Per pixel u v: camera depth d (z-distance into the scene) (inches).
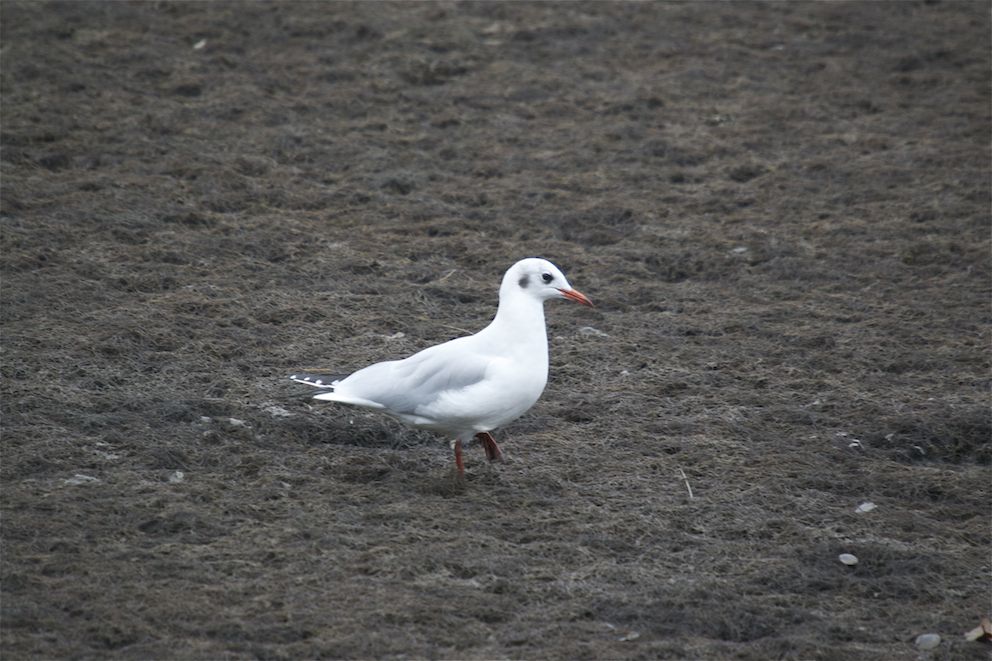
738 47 900.6
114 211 614.2
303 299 542.6
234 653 300.0
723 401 466.6
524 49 886.4
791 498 396.8
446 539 360.2
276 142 717.3
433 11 950.4
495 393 379.2
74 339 482.9
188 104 762.8
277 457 409.7
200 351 486.3
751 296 568.1
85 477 385.4
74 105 743.1
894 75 853.8
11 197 617.0
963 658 314.7
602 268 591.8
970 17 974.4
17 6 898.7
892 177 699.4
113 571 331.9
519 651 308.3
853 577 353.1
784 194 679.7
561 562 352.8
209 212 624.1
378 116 767.7
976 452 436.5
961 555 367.2
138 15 903.1
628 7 981.2
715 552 363.3
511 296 386.9
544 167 708.7
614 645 312.8
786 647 315.3
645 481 405.4
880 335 526.6
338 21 911.0
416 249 601.9
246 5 937.5
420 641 310.0
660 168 712.4
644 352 508.1
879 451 434.0
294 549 349.1
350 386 393.4
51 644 298.8
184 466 399.2
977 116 784.3
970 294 566.6
